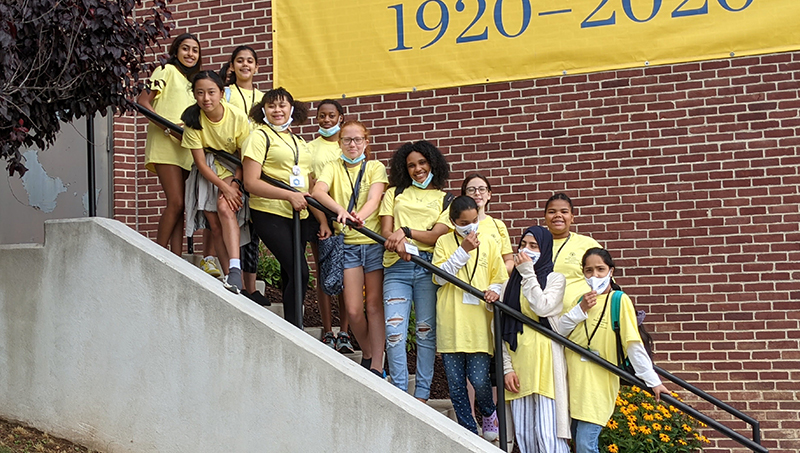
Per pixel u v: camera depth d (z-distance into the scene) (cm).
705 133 667
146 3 806
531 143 705
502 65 716
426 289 470
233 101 542
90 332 446
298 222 460
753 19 660
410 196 478
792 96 652
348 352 542
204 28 799
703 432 647
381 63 746
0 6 400
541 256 449
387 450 396
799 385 632
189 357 427
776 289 643
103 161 801
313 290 713
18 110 421
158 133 518
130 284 439
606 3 692
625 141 684
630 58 685
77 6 430
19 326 460
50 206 807
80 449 441
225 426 420
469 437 394
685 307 660
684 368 657
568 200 483
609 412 430
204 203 498
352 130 481
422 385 471
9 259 465
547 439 428
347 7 757
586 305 430
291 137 488
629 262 675
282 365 412
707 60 669
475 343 448
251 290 534
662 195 672
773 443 634
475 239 443
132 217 807
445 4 730
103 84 455
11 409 459
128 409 436
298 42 769
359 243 483
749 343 645
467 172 720
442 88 730
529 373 434
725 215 658
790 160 648
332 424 405
